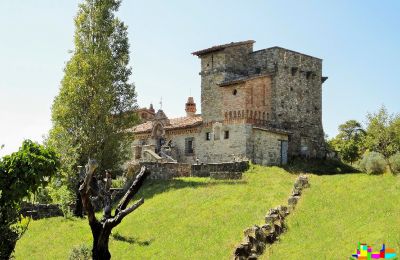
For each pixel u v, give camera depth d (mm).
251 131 56188
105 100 50406
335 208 31953
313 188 36594
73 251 31016
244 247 28062
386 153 54781
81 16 52656
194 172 50000
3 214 22500
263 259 27500
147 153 62594
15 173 22422
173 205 39906
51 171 23562
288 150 60250
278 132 58188
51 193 47531
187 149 62844
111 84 51750
